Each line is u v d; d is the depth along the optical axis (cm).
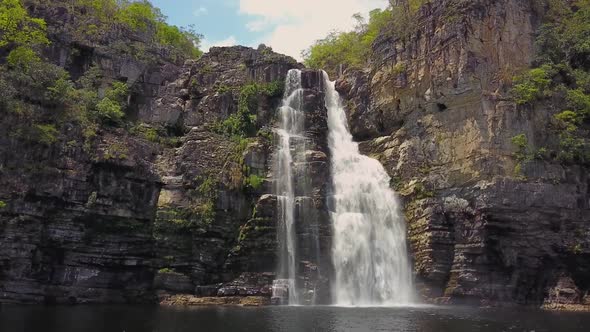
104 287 4409
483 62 5262
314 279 4644
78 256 4316
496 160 4925
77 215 4316
